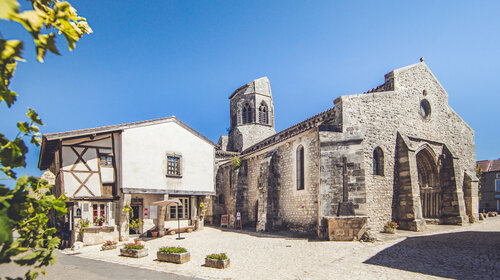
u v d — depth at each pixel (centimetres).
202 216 1950
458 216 1811
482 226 1736
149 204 1808
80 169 1403
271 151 2050
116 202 1504
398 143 1702
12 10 107
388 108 1708
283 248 1252
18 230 188
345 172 1473
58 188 1420
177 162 1788
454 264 885
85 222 1373
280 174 1977
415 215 1556
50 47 137
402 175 1650
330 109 1862
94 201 1424
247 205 2289
